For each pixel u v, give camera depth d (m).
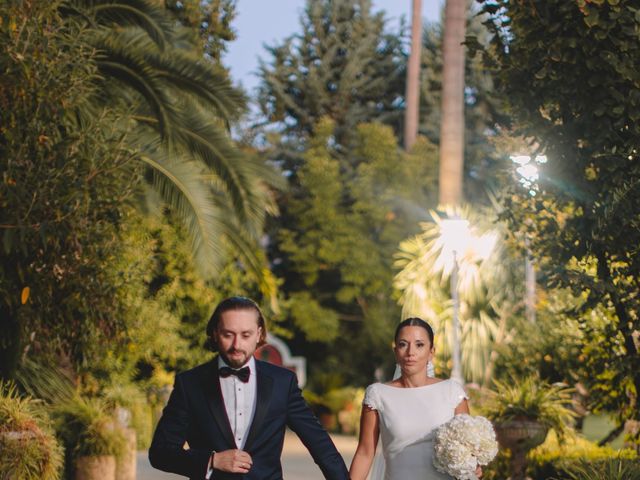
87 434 13.90
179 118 15.97
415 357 7.35
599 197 9.45
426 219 40.78
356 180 41.69
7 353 12.30
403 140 50.81
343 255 39.78
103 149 10.94
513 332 21.30
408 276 23.62
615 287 9.45
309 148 45.97
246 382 5.70
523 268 22.75
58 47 10.91
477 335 22.08
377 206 40.56
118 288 12.04
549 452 14.25
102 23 15.93
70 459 13.88
